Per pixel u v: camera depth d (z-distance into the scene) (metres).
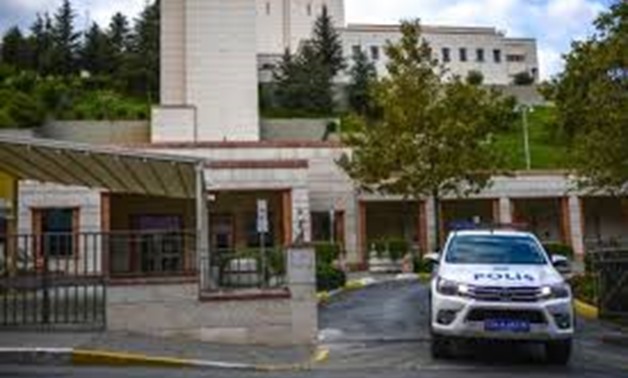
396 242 42.19
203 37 64.31
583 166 23.31
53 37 115.75
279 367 13.60
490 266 14.06
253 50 64.62
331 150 43.88
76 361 13.89
